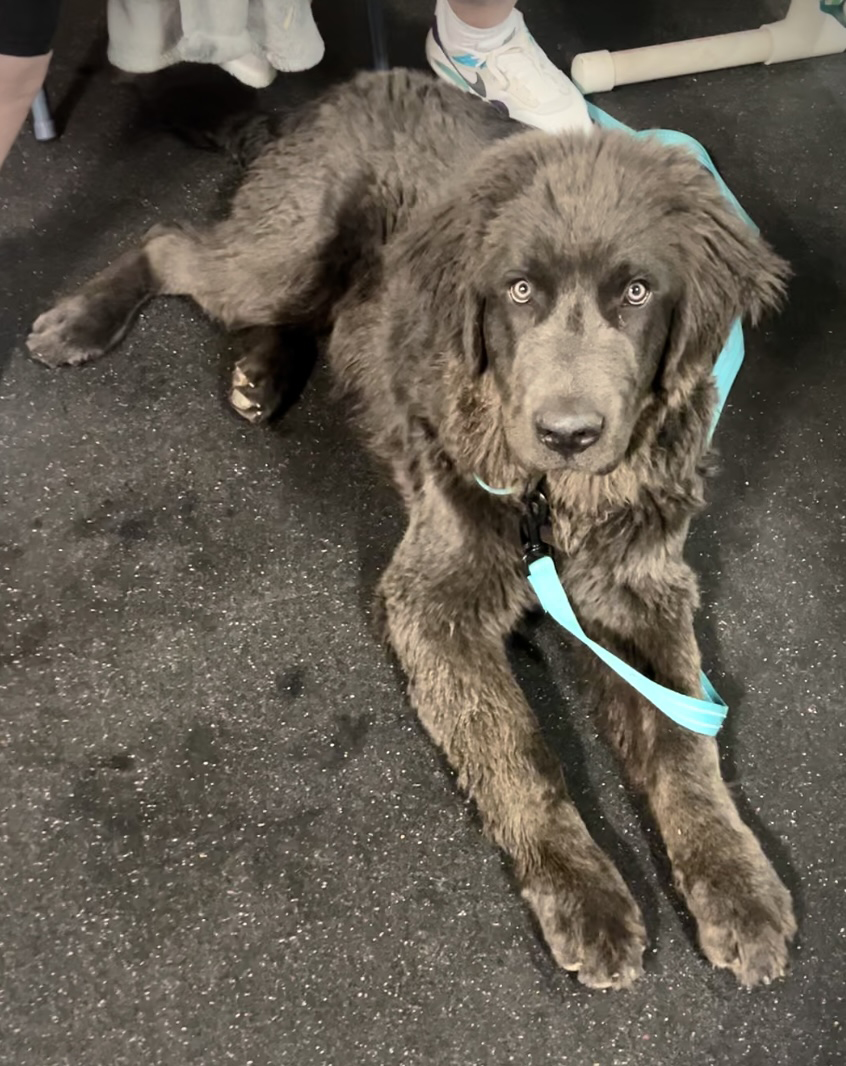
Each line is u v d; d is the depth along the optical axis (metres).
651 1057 0.98
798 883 1.07
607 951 0.97
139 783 1.10
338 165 1.32
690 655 1.12
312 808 1.09
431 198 1.24
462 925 1.03
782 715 1.16
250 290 1.38
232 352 1.41
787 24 1.80
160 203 1.55
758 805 1.11
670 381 1.05
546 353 0.97
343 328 1.35
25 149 1.59
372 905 1.04
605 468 1.00
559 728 1.14
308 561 1.25
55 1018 0.98
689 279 1.02
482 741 1.07
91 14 1.76
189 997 0.99
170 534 1.26
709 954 1.00
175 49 1.36
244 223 1.39
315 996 1.00
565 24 1.88
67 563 1.23
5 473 1.29
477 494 1.11
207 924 1.03
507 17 1.58
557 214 0.98
